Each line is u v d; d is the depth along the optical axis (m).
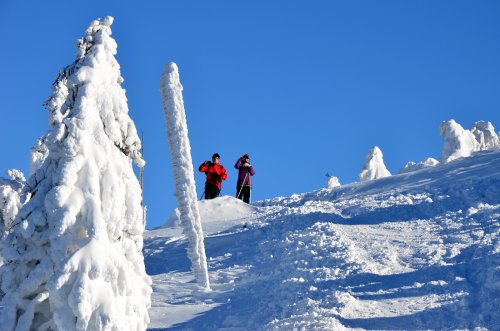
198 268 18.69
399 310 14.79
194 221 19.00
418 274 16.30
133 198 12.64
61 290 11.66
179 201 19.16
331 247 18.48
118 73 13.11
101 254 11.87
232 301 17.28
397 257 17.66
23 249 12.17
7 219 15.52
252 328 15.44
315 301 15.55
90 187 12.16
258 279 18.36
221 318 16.33
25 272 12.20
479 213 20.08
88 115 12.45
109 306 11.66
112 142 12.70
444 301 14.92
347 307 14.95
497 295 14.59
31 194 12.36
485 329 13.61
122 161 12.70
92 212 12.03
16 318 12.08
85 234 12.14
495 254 16.27
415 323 14.23
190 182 19.23
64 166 12.15
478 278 15.55
